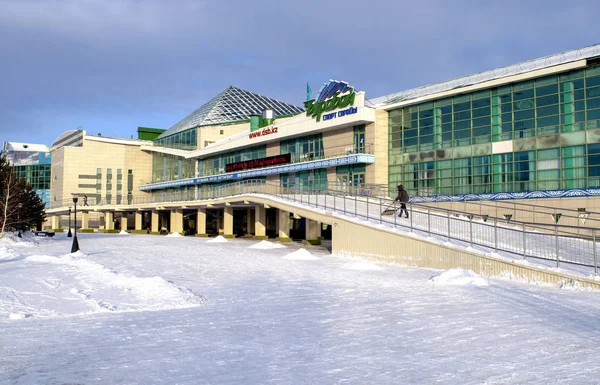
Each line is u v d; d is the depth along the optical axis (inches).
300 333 355.9
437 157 1350.9
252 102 2623.0
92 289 550.9
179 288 543.2
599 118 1030.4
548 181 1111.6
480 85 1229.7
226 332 360.5
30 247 1216.2
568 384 237.3
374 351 304.2
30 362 282.5
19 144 3686.0
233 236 1722.4
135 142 3144.7
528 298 504.1
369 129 1481.3
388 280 655.1
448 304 471.2
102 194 3065.9
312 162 1626.5
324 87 1593.3
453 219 864.3
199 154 2317.9
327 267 810.2
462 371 259.9
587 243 784.9
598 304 467.8
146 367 272.2
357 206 1136.8
